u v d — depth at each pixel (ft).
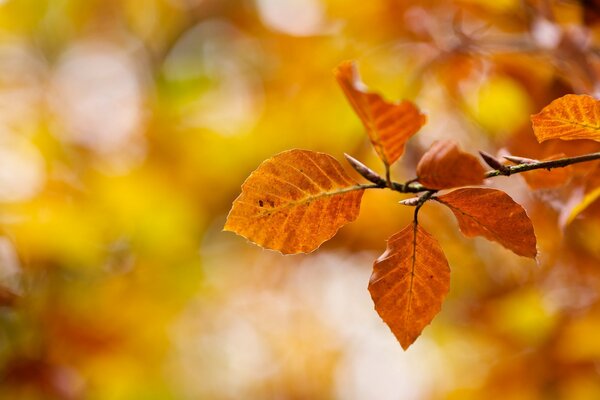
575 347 5.47
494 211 3.22
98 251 8.54
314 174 3.21
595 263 4.64
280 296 11.60
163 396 10.00
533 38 4.20
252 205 3.22
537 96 4.17
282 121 7.94
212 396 12.66
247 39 9.44
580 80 3.96
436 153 3.14
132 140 9.95
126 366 8.53
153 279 9.29
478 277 6.30
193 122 9.80
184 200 9.61
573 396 5.79
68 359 7.47
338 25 6.31
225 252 10.74
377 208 6.66
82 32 10.59
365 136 5.87
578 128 3.22
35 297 7.50
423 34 5.43
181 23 10.43
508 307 5.88
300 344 12.92
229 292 11.39
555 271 5.40
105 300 8.38
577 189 3.57
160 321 9.48
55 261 7.96
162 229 9.46
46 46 10.39
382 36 5.78
